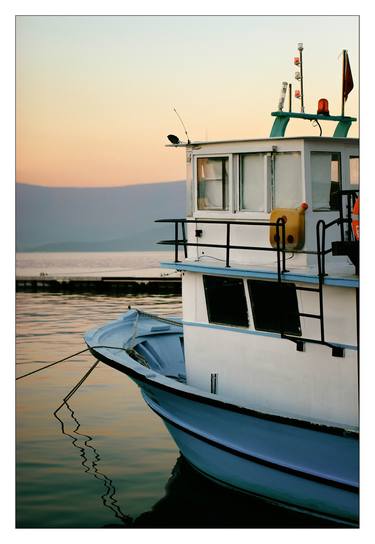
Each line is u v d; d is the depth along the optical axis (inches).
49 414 605.6
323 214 410.6
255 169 422.9
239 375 427.5
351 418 375.6
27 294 1523.1
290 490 399.5
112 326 557.6
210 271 422.3
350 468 369.1
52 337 960.9
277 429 385.4
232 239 432.5
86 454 510.0
